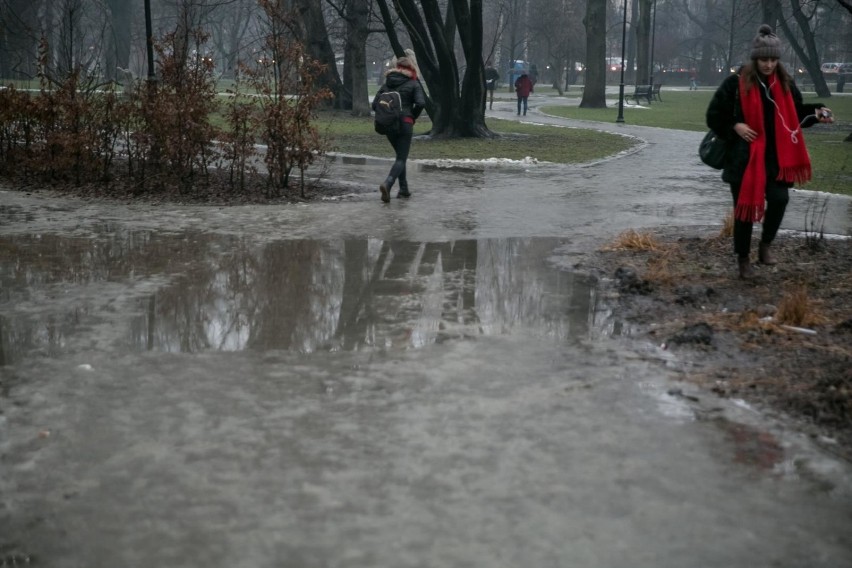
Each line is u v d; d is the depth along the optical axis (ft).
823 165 62.64
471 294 24.56
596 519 11.82
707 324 20.90
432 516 11.91
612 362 18.48
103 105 47.42
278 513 12.02
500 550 11.03
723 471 13.29
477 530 11.53
